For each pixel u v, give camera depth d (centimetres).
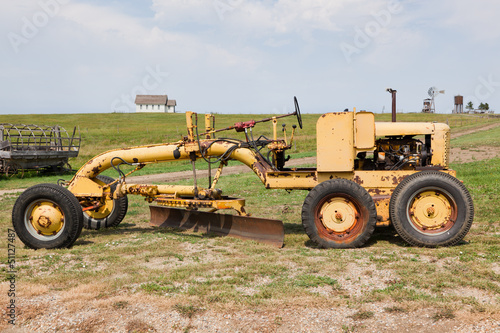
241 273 502
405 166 688
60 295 451
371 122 641
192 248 651
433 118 6612
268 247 638
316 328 365
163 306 414
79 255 621
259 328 367
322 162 654
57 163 2312
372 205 604
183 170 2305
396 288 441
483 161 1795
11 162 2067
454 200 598
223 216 746
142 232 791
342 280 475
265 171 698
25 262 586
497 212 838
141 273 518
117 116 7831
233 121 6650
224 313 396
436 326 360
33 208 686
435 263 529
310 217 617
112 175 2122
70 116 7569
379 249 602
